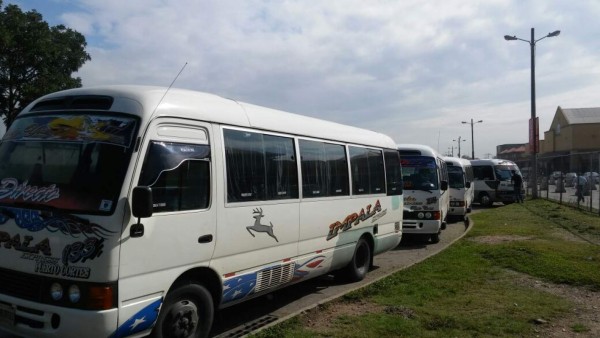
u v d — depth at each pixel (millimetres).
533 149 29172
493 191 29328
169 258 4809
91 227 4266
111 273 4230
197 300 5250
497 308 6883
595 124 68875
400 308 6781
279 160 6648
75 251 4254
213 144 5469
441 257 10586
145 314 4551
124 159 4531
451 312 6668
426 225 13992
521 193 27703
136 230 4441
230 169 5703
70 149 4746
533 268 9180
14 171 4930
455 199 19969
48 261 4348
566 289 8023
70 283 4227
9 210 4652
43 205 4531
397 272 9125
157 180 4746
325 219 7676
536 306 7004
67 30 24047
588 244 11859
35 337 4383
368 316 6453
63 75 23094
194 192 5176
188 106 5234
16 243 4543
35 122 5074
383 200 9727
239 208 5785
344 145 8438
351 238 8547
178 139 5043
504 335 5816
